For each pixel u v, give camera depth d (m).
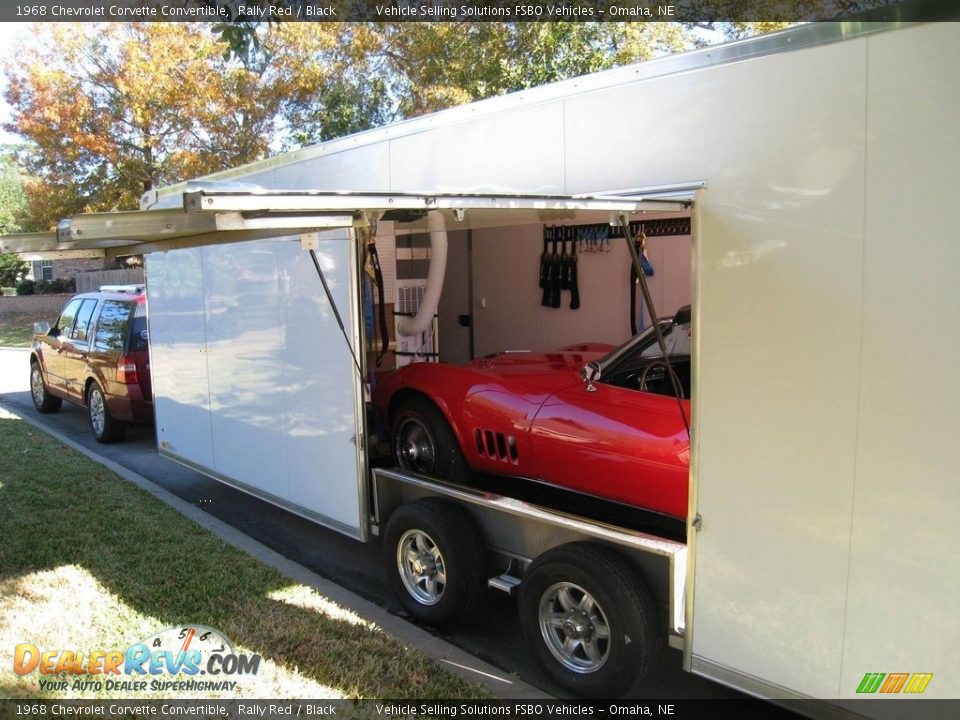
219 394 5.81
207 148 16.78
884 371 2.51
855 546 2.61
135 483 6.75
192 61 15.85
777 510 2.80
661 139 3.16
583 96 3.54
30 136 16.83
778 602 2.82
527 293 6.56
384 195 2.90
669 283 5.75
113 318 8.41
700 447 3.00
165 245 3.76
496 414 4.32
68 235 2.43
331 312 4.44
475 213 3.53
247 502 6.52
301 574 4.80
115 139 17.03
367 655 3.66
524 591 3.54
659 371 4.20
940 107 2.35
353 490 4.46
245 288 5.29
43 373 10.41
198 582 4.48
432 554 4.05
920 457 2.45
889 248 2.47
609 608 3.17
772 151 2.75
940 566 2.43
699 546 3.03
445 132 4.37
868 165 2.51
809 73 2.64
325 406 4.61
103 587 4.38
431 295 5.65
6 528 5.36
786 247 2.72
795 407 2.72
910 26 2.40
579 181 3.59
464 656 3.80
